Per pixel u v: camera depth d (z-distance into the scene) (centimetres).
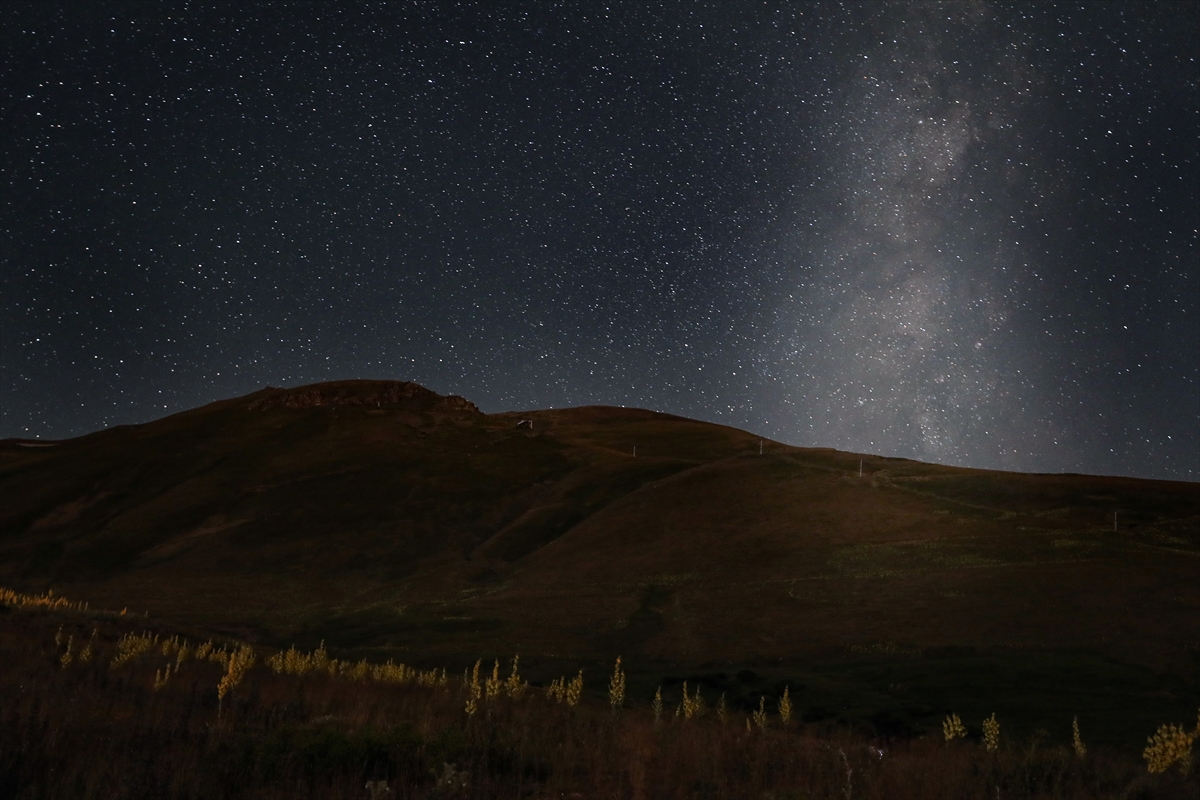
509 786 1114
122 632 3725
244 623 6269
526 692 2909
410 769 1136
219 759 1095
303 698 1733
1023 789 1337
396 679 2809
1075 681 3625
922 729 2952
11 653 2089
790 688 3706
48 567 8275
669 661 4628
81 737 1162
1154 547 5972
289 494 10131
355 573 7819
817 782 1280
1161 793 1334
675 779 1268
